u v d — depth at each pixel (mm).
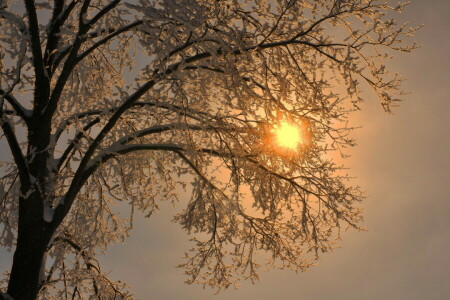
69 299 9445
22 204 6484
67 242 8930
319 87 6664
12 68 6570
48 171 6859
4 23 7504
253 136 7344
